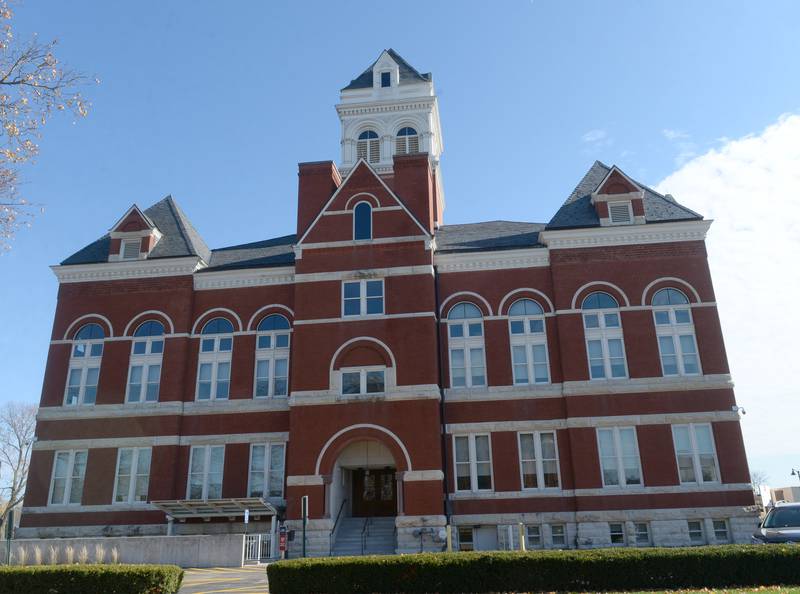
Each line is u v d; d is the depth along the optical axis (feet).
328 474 96.37
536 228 119.85
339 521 99.71
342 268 106.52
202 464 105.70
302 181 116.47
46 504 104.78
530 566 52.06
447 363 105.40
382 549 94.02
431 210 124.06
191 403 108.06
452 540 95.86
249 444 105.60
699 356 100.73
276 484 103.35
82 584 56.49
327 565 53.52
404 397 98.58
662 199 111.14
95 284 115.44
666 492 95.14
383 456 100.48
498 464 99.66
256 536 89.56
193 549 82.94
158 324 112.68
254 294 113.29
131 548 83.71
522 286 107.65
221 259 122.83
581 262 106.52
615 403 99.35
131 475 105.19
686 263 104.94
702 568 51.06
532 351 104.99
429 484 94.38
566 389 100.53
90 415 108.17
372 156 150.41
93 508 103.76
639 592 49.57
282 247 125.39
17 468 214.69
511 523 96.78
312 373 101.50
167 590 56.95
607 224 107.14
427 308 103.04
